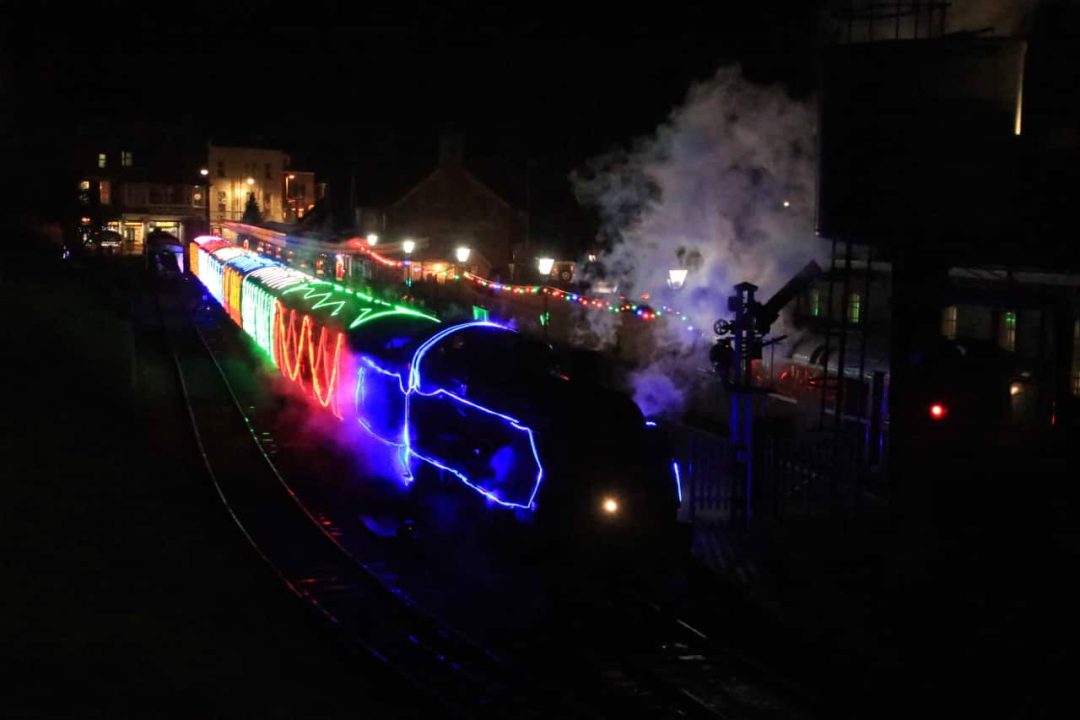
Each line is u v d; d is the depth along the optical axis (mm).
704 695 9820
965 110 14016
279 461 19688
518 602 12438
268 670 9906
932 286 15102
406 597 12242
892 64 14164
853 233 14703
